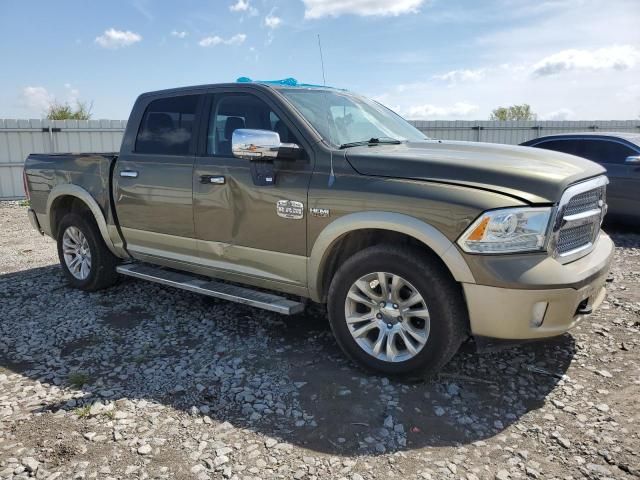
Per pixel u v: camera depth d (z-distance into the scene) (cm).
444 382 344
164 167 452
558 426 294
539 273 296
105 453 276
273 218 381
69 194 541
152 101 477
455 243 307
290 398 328
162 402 327
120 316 480
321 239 356
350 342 358
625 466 258
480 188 309
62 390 345
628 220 824
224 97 428
